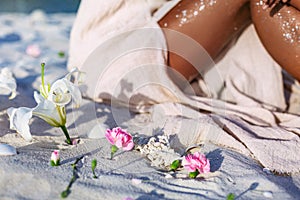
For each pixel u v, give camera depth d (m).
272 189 1.59
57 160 1.65
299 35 2.11
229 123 2.03
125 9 2.38
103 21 2.40
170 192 1.54
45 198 1.47
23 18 5.24
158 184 1.59
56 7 7.27
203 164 1.63
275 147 1.86
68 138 1.85
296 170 1.76
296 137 1.95
